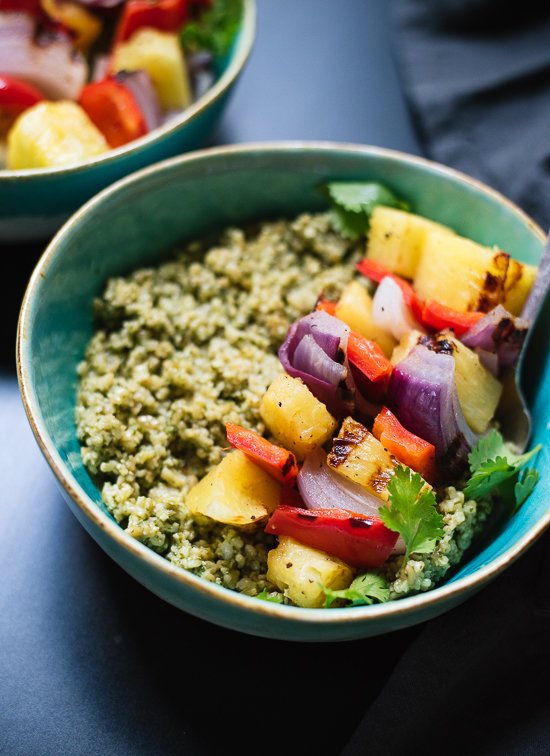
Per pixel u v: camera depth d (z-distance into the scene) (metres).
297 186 0.46
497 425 0.42
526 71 0.53
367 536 0.37
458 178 0.45
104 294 0.44
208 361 0.42
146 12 0.50
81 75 0.49
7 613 0.41
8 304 0.47
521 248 0.44
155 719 0.39
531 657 0.40
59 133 0.46
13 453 0.44
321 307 0.42
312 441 0.39
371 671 0.40
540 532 0.37
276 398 0.39
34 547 0.42
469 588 0.36
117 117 0.48
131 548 0.35
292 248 0.46
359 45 0.58
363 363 0.40
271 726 0.39
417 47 0.55
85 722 0.39
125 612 0.41
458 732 0.39
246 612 0.35
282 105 0.55
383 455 0.38
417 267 0.44
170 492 0.40
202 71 0.52
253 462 0.39
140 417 0.40
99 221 0.42
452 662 0.39
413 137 0.54
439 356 0.39
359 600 0.37
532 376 0.43
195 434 0.40
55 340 0.41
